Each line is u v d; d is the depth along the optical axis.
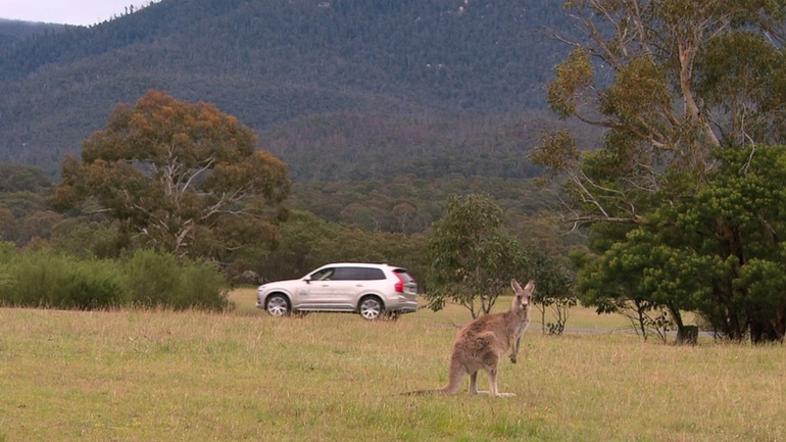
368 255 70.44
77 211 87.81
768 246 29.22
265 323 25.73
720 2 32.12
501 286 32.03
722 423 12.98
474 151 162.50
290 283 33.94
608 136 33.84
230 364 16.97
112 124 55.84
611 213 33.62
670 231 30.44
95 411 12.31
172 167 56.03
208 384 14.70
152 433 11.27
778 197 27.98
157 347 18.67
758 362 20.28
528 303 14.64
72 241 58.56
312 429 11.68
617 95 31.69
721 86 33.34
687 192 30.53
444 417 12.27
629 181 33.66
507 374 16.95
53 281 34.53
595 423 12.74
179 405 12.80
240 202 59.06
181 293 38.47
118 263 38.88
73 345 18.62
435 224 32.78
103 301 34.97
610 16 33.91
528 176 135.50
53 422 11.65
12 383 14.04
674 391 15.54
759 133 33.41
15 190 107.62
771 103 33.06
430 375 16.30
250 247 58.06
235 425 11.74
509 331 14.64
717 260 28.47
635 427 12.56
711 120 34.12
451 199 32.44
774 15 32.88
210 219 56.72
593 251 35.09
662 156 33.25
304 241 72.69
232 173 55.19
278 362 17.34
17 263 36.19
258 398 13.52
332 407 12.84
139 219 55.06
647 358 20.33
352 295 33.41
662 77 31.75
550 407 13.67
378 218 98.81
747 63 32.78
